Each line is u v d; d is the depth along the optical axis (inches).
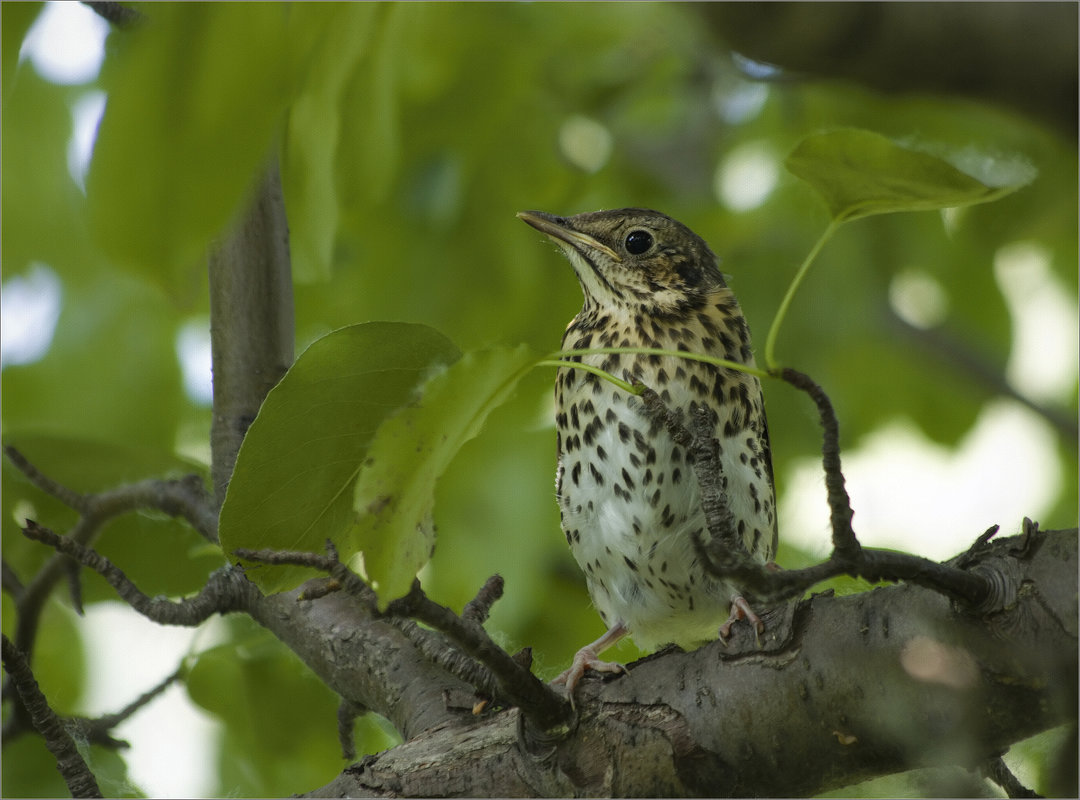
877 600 247.9
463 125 502.0
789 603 258.5
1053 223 577.3
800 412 561.0
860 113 545.0
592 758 261.3
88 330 564.7
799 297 548.1
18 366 563.8
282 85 173.5
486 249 537.3
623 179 579.8
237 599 357.7
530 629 469.7
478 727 281.9
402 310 540.7
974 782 267.4
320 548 243.6
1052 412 612.7
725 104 582.6
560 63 552.4
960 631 231.9
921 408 628.1
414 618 227.5
